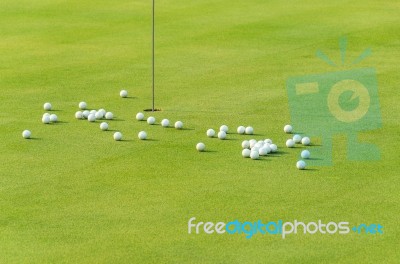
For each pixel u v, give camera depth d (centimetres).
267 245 1388
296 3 3775
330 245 1388
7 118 2170
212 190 1636
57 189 1650
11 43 3131
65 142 1959
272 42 3081
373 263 1320
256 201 1576
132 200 1586
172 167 1775
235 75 2630
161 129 2066
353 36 3150
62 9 3725
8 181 1697
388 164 1791
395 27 3281
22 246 1386
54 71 2703
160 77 2616
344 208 1541
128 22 3453
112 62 2820
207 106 2280
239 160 1822
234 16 3522
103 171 1753
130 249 1373
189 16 3538
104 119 2156
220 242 1399
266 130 2052
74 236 1423
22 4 3838
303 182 1680
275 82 2539
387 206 1551
